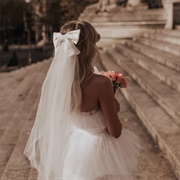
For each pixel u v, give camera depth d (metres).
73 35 2.35
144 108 5.73
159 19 14.41
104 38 15.58
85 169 2.45
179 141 4.29
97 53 2.45
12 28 82.38
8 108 8.59
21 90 10.79
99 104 2.45
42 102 2.64
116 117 2.40
